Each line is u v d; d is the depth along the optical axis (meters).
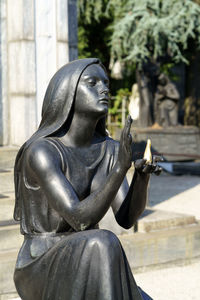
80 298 2.29
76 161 2.64
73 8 6.32
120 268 2.33
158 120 16.05
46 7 5.89
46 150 2.53
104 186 2.36
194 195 9.23
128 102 17.25
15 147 5.85
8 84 5.98
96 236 2.32
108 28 16.09
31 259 2.60
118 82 17.73
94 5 15.15
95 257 2.29
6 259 4.29
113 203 2.85
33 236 2.64
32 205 2.63
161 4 14.73
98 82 2.62
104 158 2.77
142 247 5.21
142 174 2.60
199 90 20.03
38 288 2.51
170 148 15.45
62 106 2.61
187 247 5.54
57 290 2.38
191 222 5.93
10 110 5.97
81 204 2.37
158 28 13.89
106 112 2.61
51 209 2.60
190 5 14.17
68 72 2.61
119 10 14.98
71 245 2.35
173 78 18.02
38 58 5.89
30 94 5.83
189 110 20.19
